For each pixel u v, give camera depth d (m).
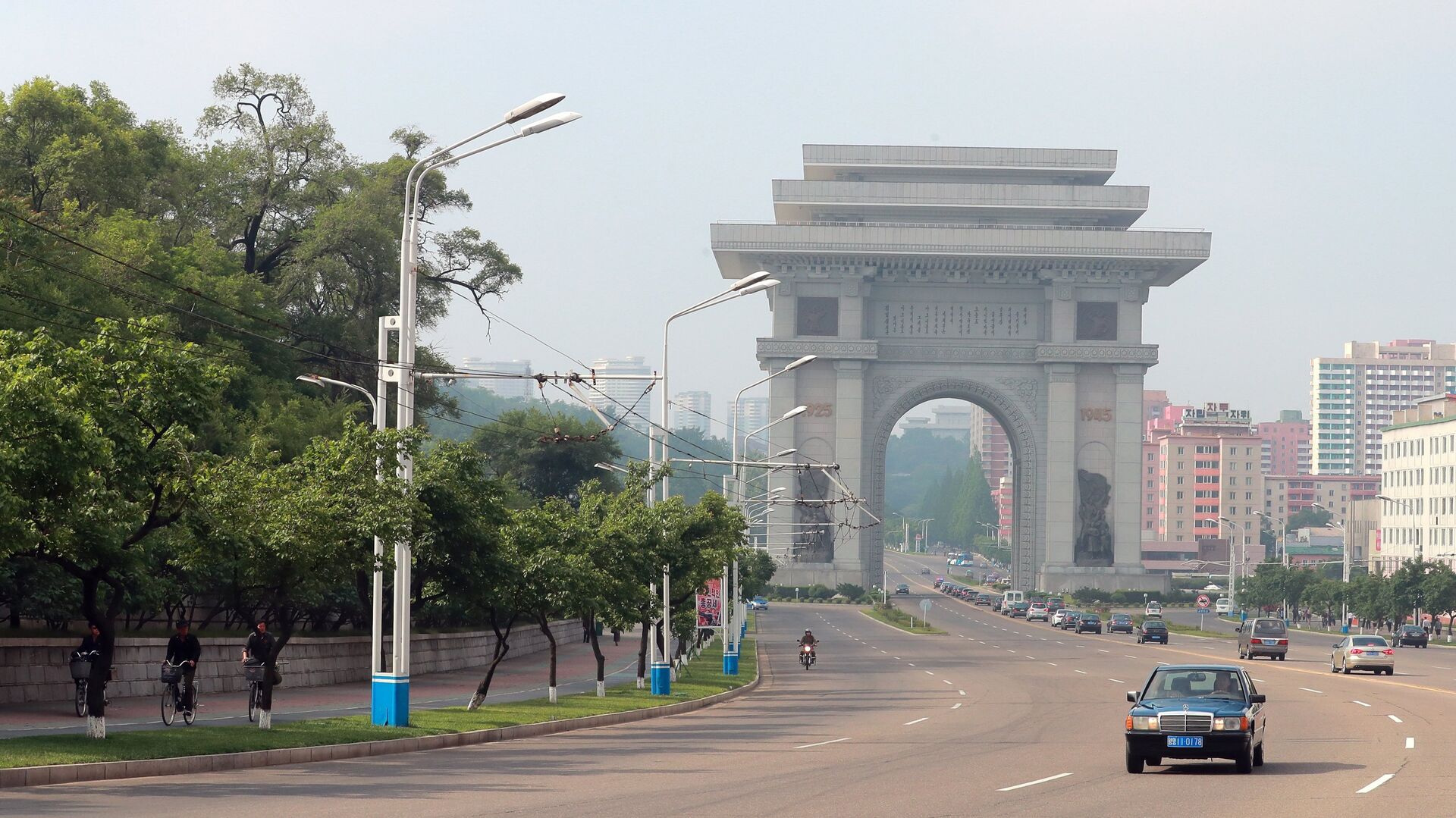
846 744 36.38
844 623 155.75
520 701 52.38
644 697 55.44
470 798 24.00
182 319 66.19
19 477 27.66
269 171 87.88
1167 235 194.00
